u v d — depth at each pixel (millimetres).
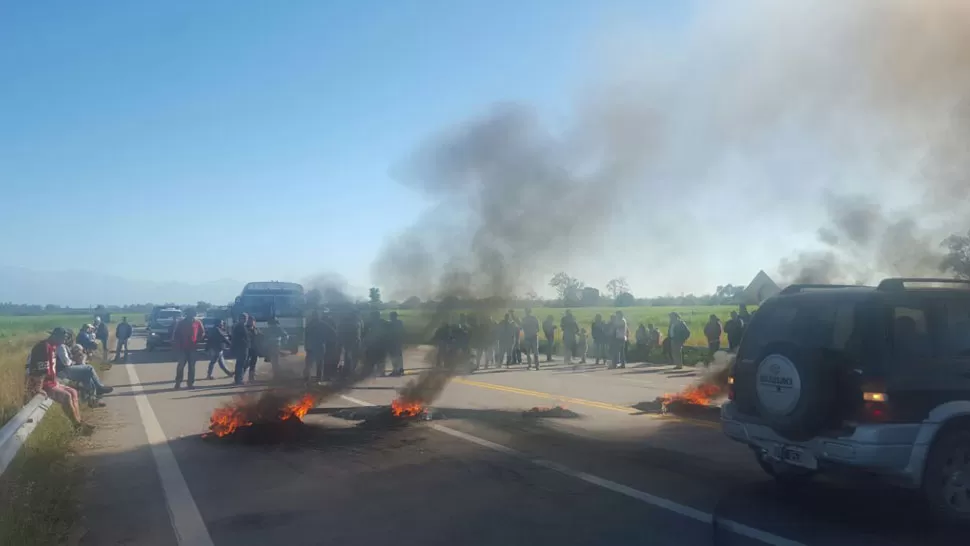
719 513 5566
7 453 6332
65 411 9594
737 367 6309
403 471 7039
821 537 4973
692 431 9117
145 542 5023
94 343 19984
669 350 20938
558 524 5297
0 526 4590
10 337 35188
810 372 5340
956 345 5633
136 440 8789
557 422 9820
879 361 5305
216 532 5223
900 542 4898
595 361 21625
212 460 7645
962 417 5363
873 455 5148
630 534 5051
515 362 20406
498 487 6383
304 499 6078
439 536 5055
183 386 14797
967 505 5289
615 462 7340
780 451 5738
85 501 6031
